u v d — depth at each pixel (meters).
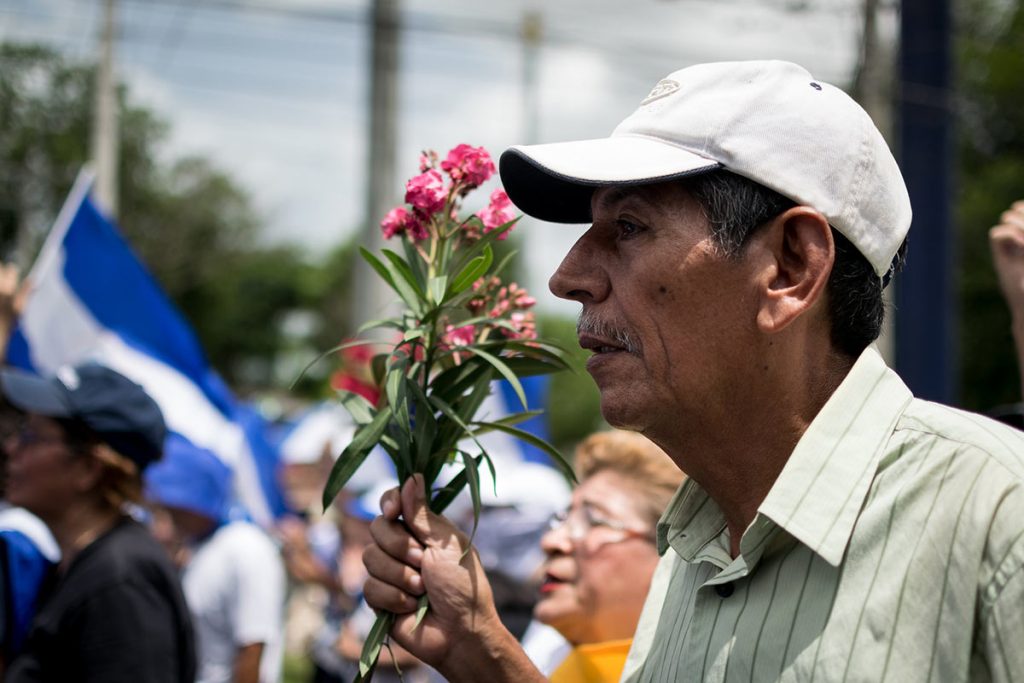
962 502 1.24
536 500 3.72
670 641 1.56
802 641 1.29
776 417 1.41
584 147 1.44
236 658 4.44
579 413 24.16
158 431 3.22
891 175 1.43
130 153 23.34
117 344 5.15
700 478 1.49
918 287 6.14
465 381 1.71
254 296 40.25
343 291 41.72
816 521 1.31
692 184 1.38
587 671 2.39
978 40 17.70
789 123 1.37
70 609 2.86
